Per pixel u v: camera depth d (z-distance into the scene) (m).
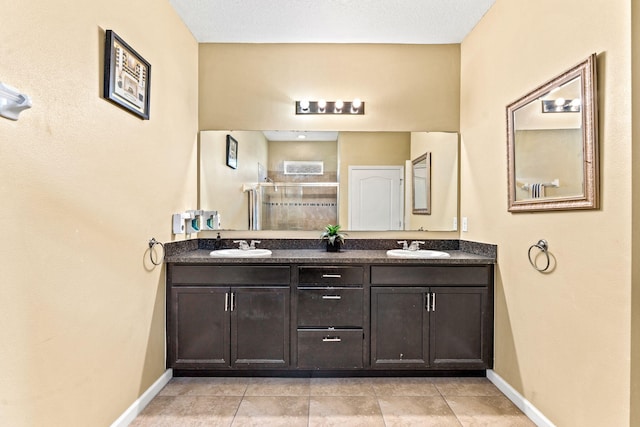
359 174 2.97
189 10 2.45
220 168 2.94
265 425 1.89
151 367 2.15
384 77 2.96
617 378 1.40
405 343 2.39
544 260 1.84
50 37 1.32
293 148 2.97
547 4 1.81
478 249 2.60
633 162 1.33
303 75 2.95
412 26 2.66
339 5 2.39
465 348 2.39
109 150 1.69
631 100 1.33
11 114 1.15
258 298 2.37
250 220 2.96
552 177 1.75
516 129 2.06
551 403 1.79
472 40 2.71
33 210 1.25
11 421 1.18
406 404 2.10
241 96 2.95
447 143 2.95
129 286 1.89
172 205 2.43
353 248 2.94
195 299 2.36
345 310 2.38
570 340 1.65
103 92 1.63
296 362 2.38
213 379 2.40
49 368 1.33
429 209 2.96
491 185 2.40
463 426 1.89
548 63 1.80
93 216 1.58
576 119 1.59
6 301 1.15
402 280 2.38
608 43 1.43
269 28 2.70
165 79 2.30
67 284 1.42
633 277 1.33
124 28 1.80
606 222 1.44
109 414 1.71
